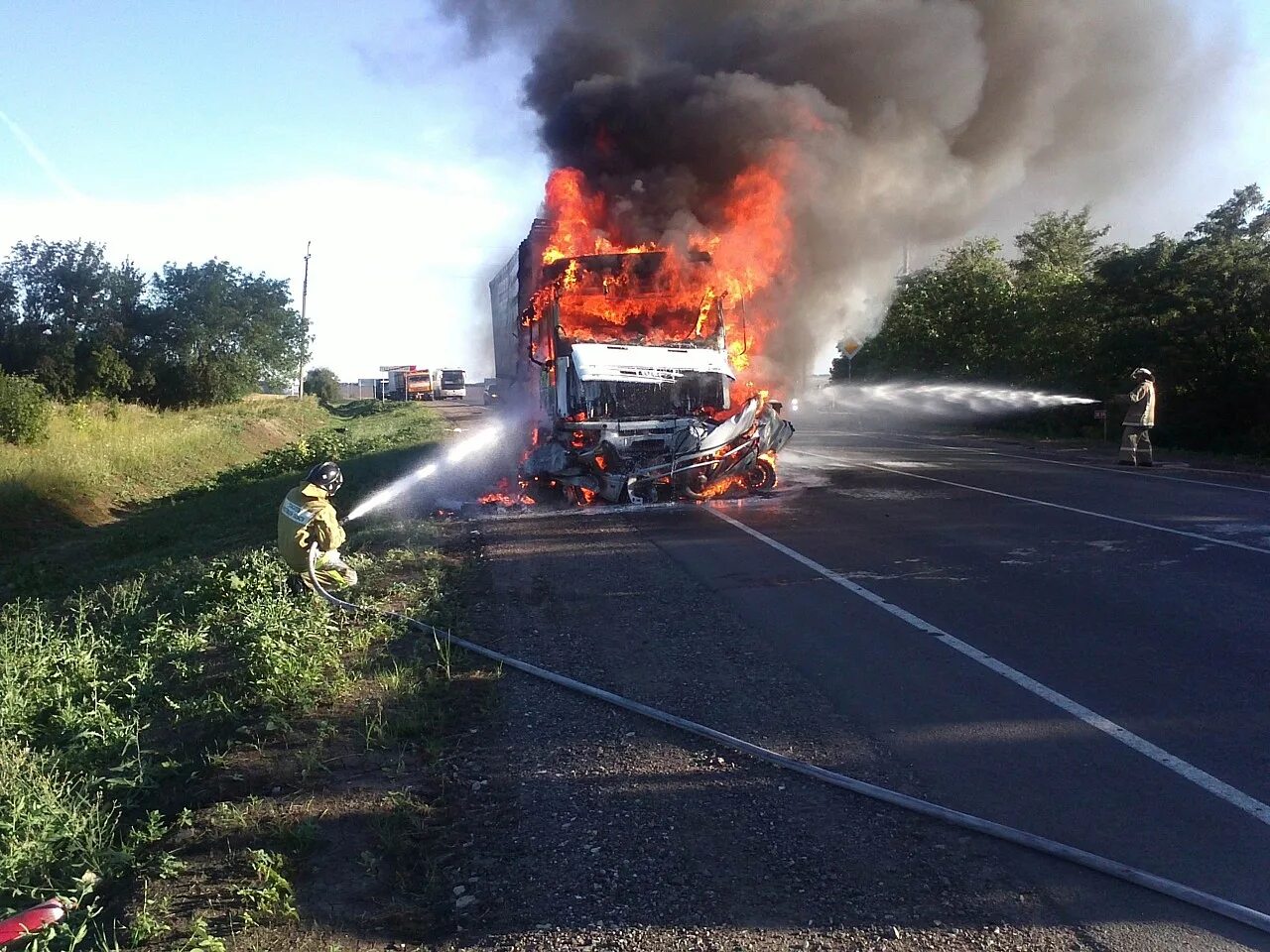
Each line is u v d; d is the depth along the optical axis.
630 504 13.63
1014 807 4.23
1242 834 3.94
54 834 4.41
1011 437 26.70
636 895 3.64
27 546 16.11
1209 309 21.27
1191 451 21.59
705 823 4.19
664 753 4.94
